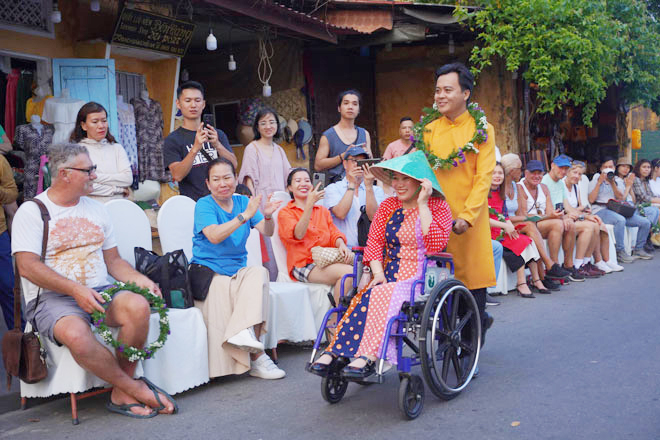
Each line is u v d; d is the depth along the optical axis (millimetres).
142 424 4094
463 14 11039
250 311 4773
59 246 4230
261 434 3871
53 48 8562
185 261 4809
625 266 10430
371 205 6172
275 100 11672
